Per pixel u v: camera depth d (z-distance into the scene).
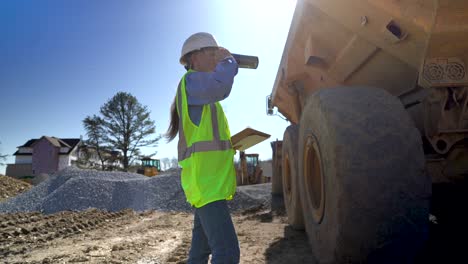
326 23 4.20
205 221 2.12
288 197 5.75
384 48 3.46
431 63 2.81
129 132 50.34
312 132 3.24
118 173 15.95
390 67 3.78
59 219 9.05
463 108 2.88
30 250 5.57
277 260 4.09
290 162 5.38
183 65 2.48
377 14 3.18
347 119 2.70
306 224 3.67
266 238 5.52
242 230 6.63
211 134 2.17
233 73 2.21
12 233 6.86
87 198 12.37
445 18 2.54
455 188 3.66
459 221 3.58
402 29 3.00
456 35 2.61
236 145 6.33
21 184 21.72
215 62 2.37
